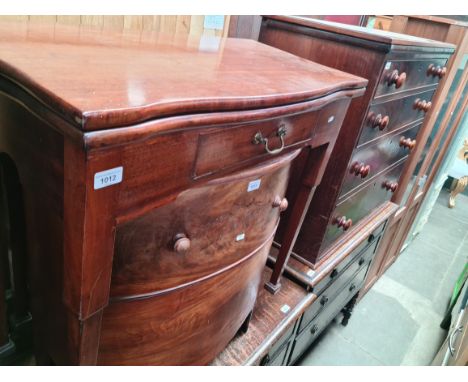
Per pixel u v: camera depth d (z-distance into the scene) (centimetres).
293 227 103
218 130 52
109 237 46
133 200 46
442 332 189
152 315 64
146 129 41
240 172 62
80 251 44
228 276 73
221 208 62
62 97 38
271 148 64
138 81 49
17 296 84
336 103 80
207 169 54
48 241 56
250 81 62
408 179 170
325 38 103
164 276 61
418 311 201
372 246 164
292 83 67
